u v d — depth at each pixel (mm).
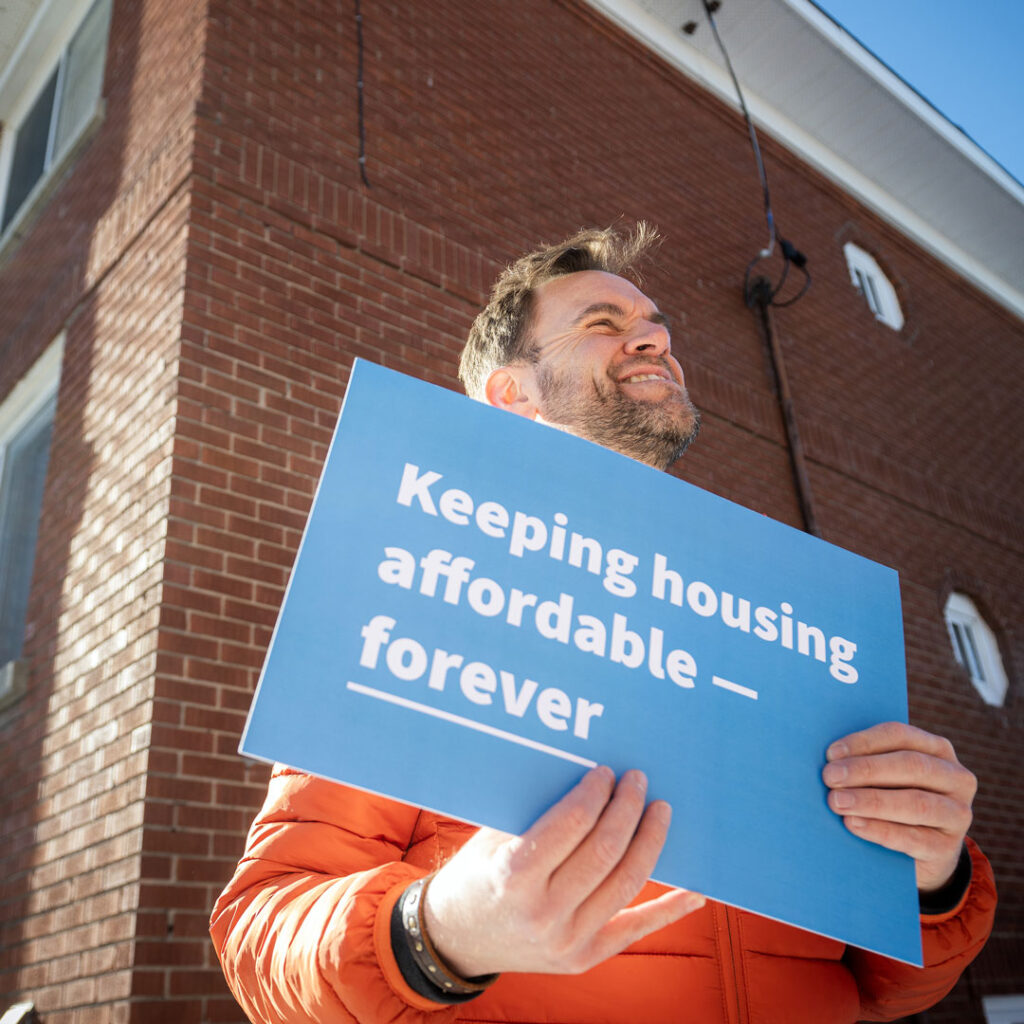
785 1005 1083
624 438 1603
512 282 1906
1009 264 9188
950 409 7680
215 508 3410
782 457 5977
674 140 6680
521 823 775
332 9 4855
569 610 912
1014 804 6062
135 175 4461
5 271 5887
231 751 3123
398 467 917
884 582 1164
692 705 923
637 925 773
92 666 3430
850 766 950
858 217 8055
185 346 3600
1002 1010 5152
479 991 798
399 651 818
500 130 5395
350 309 4137
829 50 7285
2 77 7004
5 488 4992
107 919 2863
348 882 879
